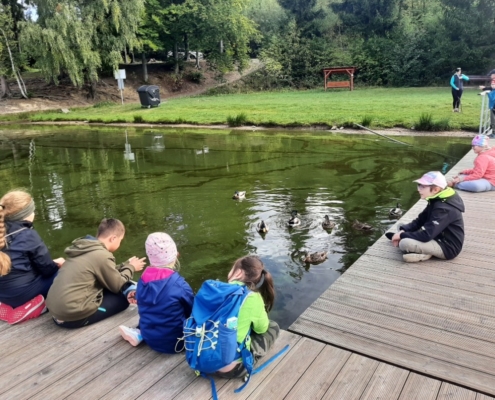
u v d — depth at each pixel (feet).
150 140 57.41
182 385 10.00
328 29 127.24
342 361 10.73
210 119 68.90
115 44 100.53
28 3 97.40
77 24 92.22
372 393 9.59
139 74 123.65
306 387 9.79
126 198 30.86
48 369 10.72
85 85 113.09
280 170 37.24
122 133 64.85
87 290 12.03
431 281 14.85
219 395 9.57
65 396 9.77
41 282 12.98
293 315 15.51
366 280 15.17
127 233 23.94
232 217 25.82
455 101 57.26
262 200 28.94
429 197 16.28
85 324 12.44
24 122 82.99
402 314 12.90
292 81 123.24
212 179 35.29
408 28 115.65
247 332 9.54
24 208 12.42
